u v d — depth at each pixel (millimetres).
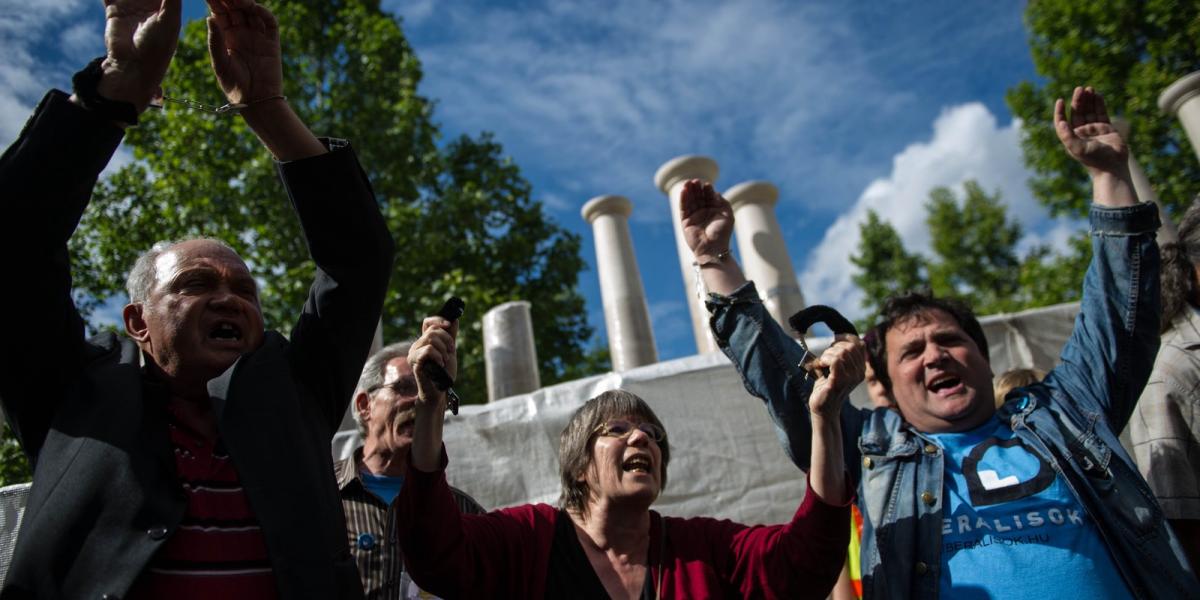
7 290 1605
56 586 1416
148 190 11258
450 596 1948
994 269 23000
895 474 2303
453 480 3533
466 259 13117
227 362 1840
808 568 1989
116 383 1699
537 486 3543
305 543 1567
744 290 2551
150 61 1669
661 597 2029
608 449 2191
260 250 11609
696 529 2254
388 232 2059
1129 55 14062
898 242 23969
